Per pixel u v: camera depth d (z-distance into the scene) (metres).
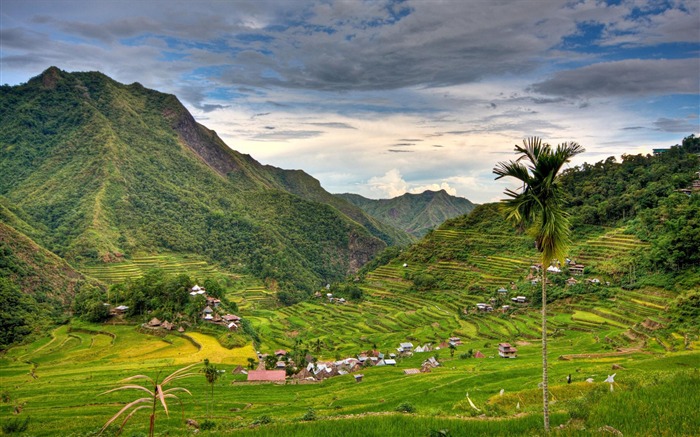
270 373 108.88
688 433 20.86
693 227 146.25
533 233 22.06
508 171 21.92
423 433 24.97
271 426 29.41
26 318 173.00
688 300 105.94
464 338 147.12
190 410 78.25
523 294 176.12
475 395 63.72
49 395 92.94
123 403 84.81
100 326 167.62
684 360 61.47
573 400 34.97
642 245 169.88
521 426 25.25
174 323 160.50
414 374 100.12
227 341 146.12
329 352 152.25
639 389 31.31
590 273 169.38
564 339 122.06
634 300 137.88
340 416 37.62
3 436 62.12
